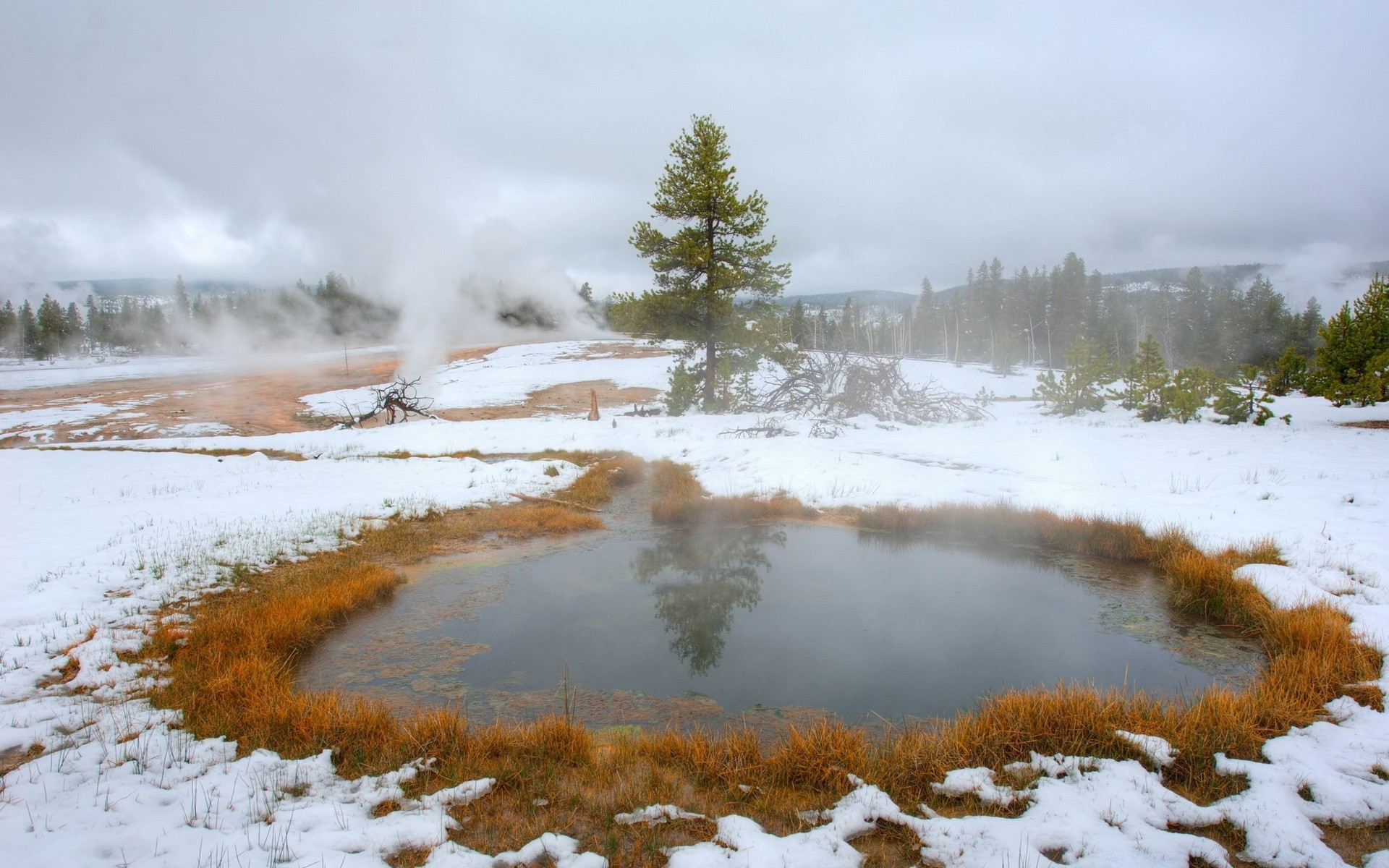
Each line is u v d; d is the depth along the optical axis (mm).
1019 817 3301
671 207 23141
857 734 4184
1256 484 10258
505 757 3986
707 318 23734
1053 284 82000
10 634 5703
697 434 18203
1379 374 16812
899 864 2969
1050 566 8484
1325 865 2848
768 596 7625
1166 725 4066
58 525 9180
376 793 3594
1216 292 78812
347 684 5496
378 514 11031
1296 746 3838
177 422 31328
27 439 28281
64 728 4375
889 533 10102
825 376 22172
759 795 3572
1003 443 15391
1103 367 20516
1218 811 3258
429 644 6359
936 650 6074
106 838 3072
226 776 3742
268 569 8242
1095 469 12281
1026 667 5668
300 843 3059
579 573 8578
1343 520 8234
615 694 5289
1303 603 6125
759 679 5539
